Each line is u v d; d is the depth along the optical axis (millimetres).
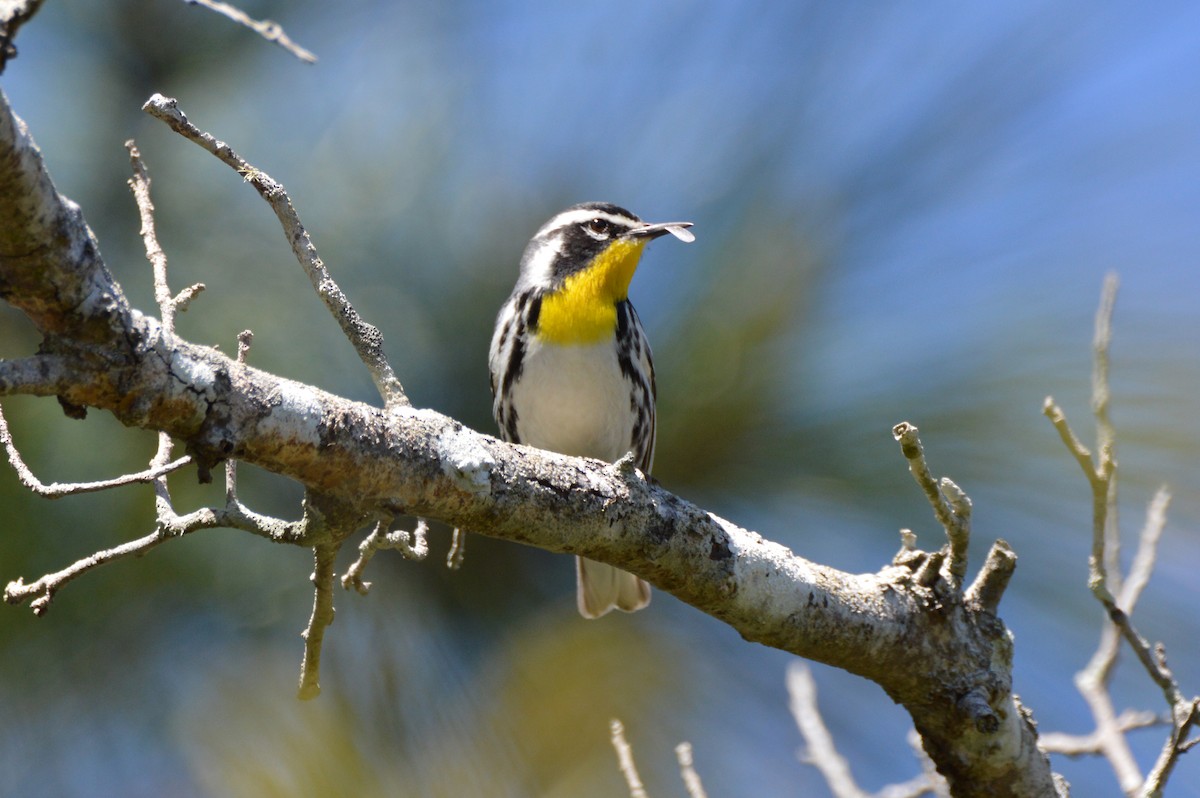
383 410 5281
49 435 8305
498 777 8094
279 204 5402
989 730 6180
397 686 8430
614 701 8500
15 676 8172
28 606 8125
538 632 8883
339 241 9695
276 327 9352
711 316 9219
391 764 8055
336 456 4965
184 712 8266
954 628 6367
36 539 8188
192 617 8664
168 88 10148
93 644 8352
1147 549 7129
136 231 9547
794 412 8953
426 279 9711
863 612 6273
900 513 8766
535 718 8367
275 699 8273
